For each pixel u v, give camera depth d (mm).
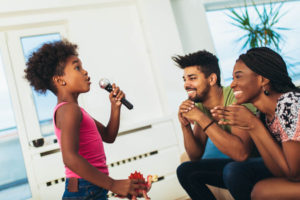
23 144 2760
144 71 3207
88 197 1021
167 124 2877
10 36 2875
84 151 1068
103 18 3146
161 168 2781
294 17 3812
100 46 3098
